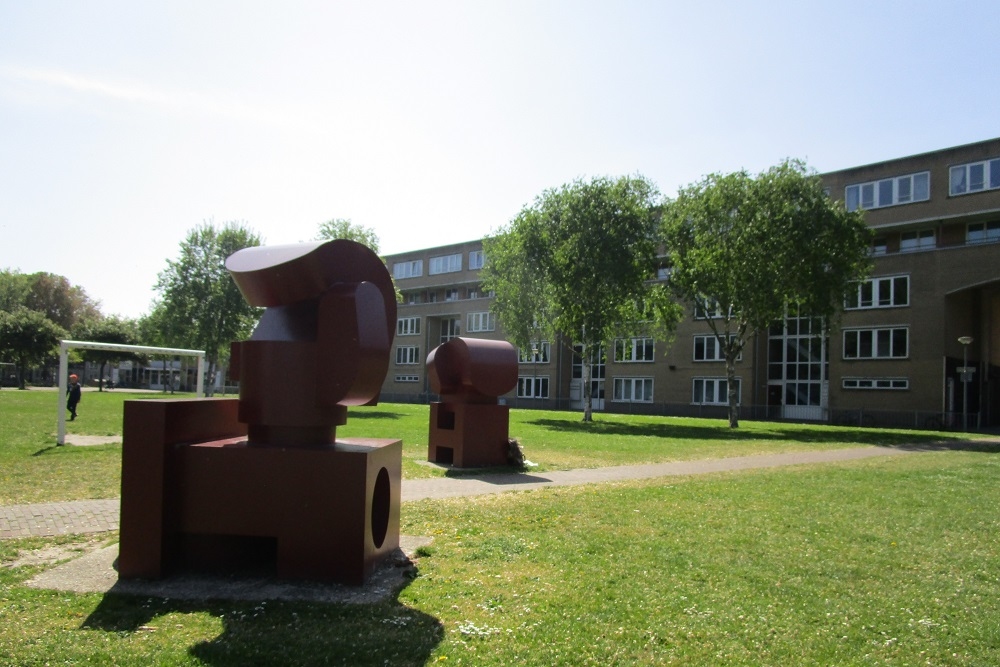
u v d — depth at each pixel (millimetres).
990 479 14484
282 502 6375
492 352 15969
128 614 5430
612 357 58094
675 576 6773
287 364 6504
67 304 96688
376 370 6562
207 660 4547
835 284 31734
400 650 4766
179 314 51281
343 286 6574
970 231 41281
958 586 6645
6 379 87062
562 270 37688
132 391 76938
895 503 11219
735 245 32844
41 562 7051
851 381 43219
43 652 4621
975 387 42031
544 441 23328
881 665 4766
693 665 4691
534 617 5520
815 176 33156
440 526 8961
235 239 52000
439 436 16406
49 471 13359
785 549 7934
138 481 6375
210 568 6621
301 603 5734
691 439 25812
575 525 9094
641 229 38312
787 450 21984
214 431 7328
